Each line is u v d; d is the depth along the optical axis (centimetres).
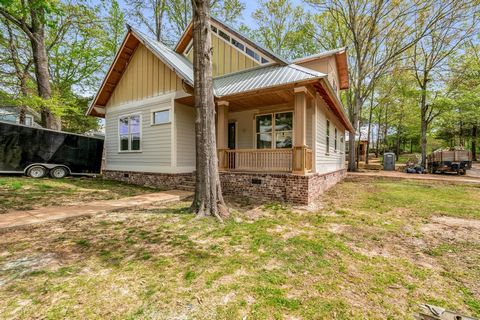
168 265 287
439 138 2758
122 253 318
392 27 1658
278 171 754
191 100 916
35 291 229
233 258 310
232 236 393
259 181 737
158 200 646
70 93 1664
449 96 1819
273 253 329
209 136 501
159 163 959
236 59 980
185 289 237
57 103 1101
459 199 744
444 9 1501
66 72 1638
